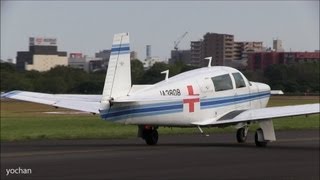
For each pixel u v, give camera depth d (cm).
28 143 3494
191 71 3400
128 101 3000
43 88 19262
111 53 3020
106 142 3578
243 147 3222
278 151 2980
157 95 3105
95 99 3272
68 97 3275
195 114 3262
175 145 3331
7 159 2578
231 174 2136
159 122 3133
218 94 3388
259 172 2191
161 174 2133
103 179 2012
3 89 19062
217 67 3516
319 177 2067
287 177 2066
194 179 2017
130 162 2486
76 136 4094
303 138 3928
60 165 2377
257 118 3203
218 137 4016
